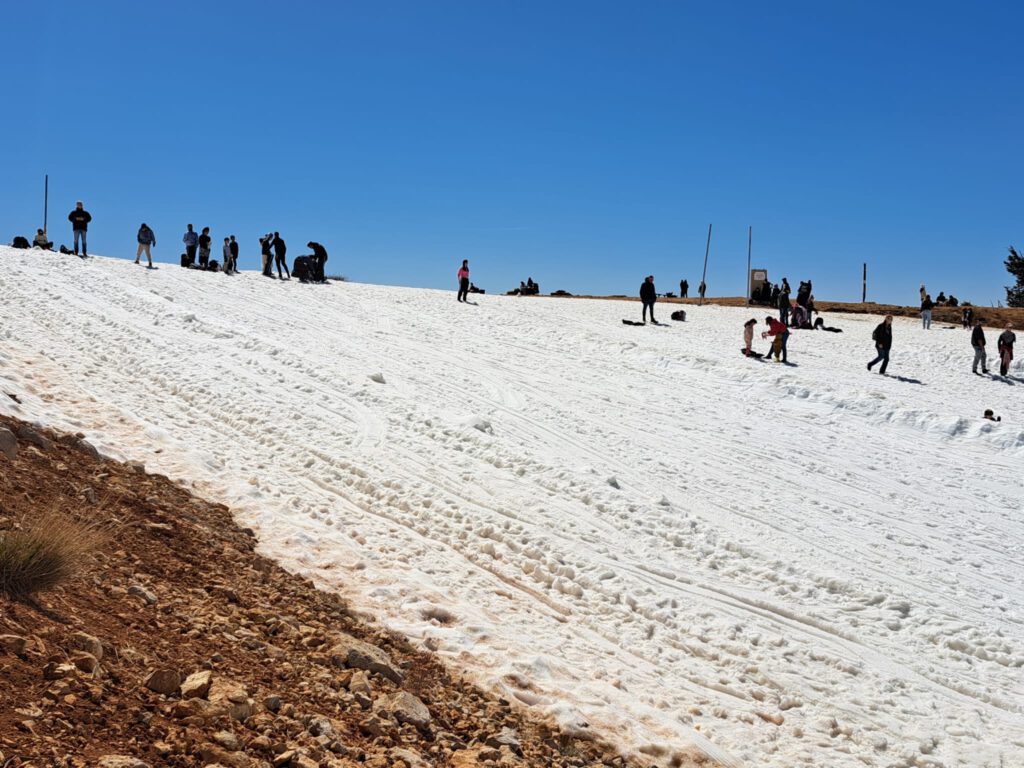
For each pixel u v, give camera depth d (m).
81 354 15.08
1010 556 12.56
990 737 7.33
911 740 7.08
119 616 5.00
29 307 18.67
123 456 9.70
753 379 22.23
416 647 6.74
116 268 28.55
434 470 11.87
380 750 4.62
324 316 25.89
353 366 18.47
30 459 7.82
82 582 5.28
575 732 6.02
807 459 16.34
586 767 5.61
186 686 4.34
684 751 6.20
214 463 10.40
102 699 3.86
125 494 7.92
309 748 4.24
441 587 8.22
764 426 18.56
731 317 37.66
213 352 17.03
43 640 4.16
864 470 16.19
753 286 46.09
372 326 25.08
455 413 15.52
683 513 11.97
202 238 33.69
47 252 27.91
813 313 44.94
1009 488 16.27
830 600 9.86
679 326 33.22
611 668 7.38
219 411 13.11
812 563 10.85
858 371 26.45
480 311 31.08
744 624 8.84
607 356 24.53
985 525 13.91
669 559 10.23
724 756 6.27
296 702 4.83
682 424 17.67
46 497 6.91
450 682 6.29
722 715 7.00
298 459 11.52
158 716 3.96
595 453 14.48
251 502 9.26
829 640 8.84
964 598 10.53
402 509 10.35
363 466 11.53
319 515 9.48
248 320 23.05
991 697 8.05
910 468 16.84
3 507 6.18
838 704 7.54
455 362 21.05
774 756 6.48
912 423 19.97
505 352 23.42
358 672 5.56
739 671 7.85
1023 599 10.85
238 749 3.95
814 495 14.13
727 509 12.60
